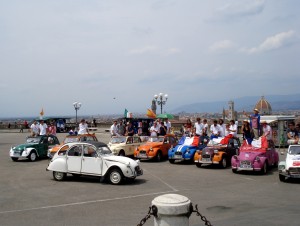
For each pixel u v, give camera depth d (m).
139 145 21.52
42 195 10.97
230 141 18.58
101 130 54.94
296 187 12.25
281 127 26.44
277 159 17.70
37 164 18.98
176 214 4.48
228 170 16.72
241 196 10.72
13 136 43.00
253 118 20.25
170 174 15.40
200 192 11.38
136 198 10.49
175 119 42.81
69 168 13.46
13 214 8.73
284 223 7.64
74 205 9.63
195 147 19.22
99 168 13.02
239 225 7.53
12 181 13.60
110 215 8.55
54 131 25.81
